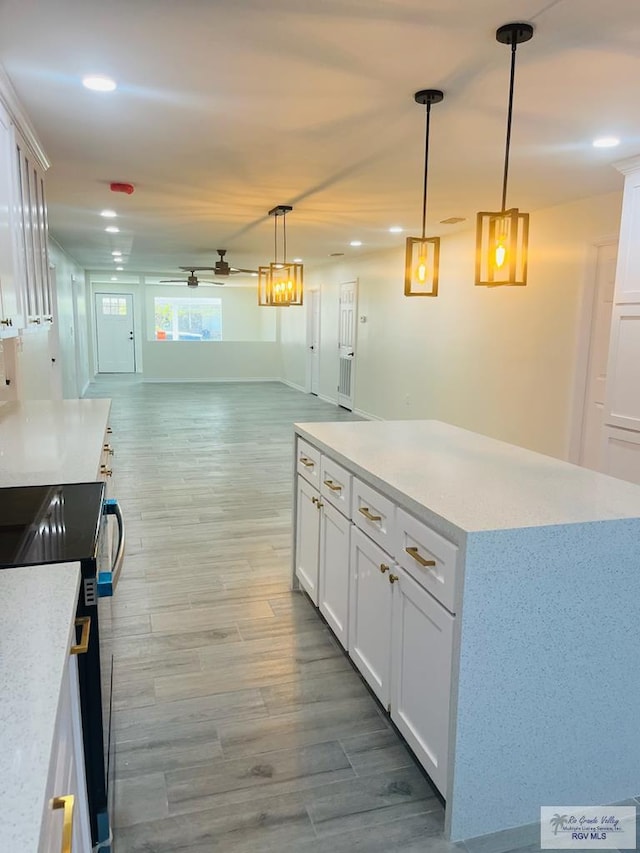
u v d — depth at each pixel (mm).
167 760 1947
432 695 1729
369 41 1964
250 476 5406
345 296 9281
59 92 2400
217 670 2447
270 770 1915
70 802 851
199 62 2125
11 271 2451
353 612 2334
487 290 5645
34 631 1094
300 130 2865
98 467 2320
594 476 2094
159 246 7652
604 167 3508
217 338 15828
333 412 9047
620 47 1995
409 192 4211
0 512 1773
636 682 1756
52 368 6480
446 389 6457
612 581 1664
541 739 1685
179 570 3389
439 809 1774
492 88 2348
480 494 1851
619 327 3492
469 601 1539
